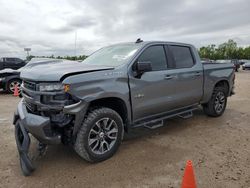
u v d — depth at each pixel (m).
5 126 5.34
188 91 4.90
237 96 9.32
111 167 3.42
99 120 3.47
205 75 5.29
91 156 3.44
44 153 3.89
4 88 10.19
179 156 3.75
